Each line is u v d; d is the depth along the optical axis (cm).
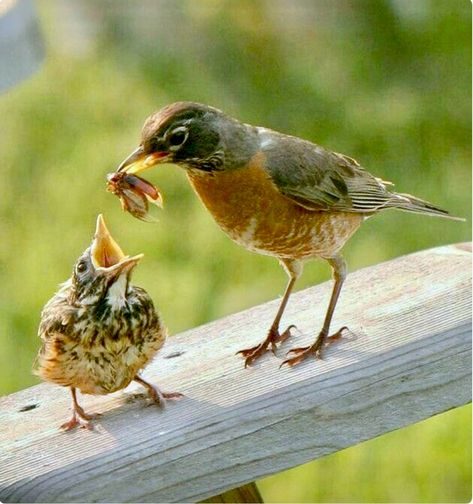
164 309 1527
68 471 817
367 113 1744
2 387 1462
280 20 1820
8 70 925
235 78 1777
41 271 1564
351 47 1800
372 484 1353
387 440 1379
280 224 1016
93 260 891
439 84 1762
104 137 1697
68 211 1628
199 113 969
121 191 948
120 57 1798
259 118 1738
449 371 896
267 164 1004
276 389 867
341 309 997
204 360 952
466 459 1362
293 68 1781
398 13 1806
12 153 1688
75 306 884
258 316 1038
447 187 1677
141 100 1747
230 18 1823
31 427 878
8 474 816
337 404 870
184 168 986
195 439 842
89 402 904
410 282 1022
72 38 1808
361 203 1062
